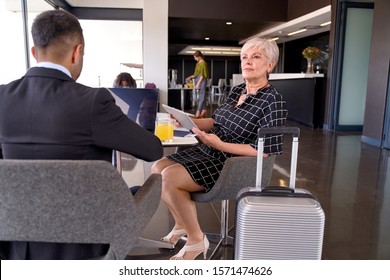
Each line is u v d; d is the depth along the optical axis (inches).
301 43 449.7
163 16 274.8
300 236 50.6
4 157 40.3
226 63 639.8
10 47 187.0
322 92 270.4
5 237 37.2
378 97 197.8
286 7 336.2
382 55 194.2
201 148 77.6
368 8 250.5
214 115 80.4
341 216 96.9
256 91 70.3
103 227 37.5
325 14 274.5
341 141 214.7
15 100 38.5
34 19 40.7
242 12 329.4
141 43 305.1
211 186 68.4
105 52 298.7
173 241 78.2
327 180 131.1
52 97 37.9
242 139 70.1
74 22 40.9
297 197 53.2
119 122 39.5
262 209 50.3
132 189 56.2
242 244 51.7
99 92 38.7
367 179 133.0
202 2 320.2
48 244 40.0
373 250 77.1
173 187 65.7
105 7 292.7
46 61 40.1
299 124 297.9
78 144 37.9
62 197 35.4
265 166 65.4
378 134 197.9
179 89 351.9
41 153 38.2
